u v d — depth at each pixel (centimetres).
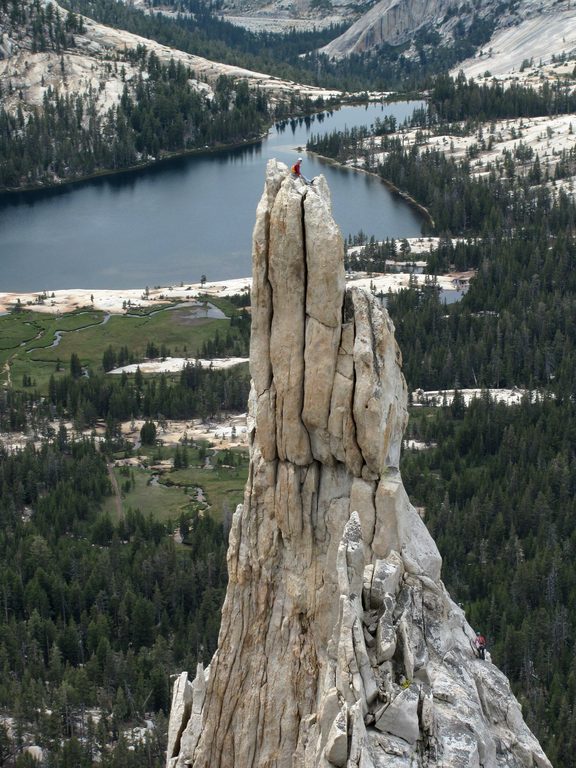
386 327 7706
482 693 7656
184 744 8812
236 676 8119
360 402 7494
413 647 7275
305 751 7556
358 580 7356
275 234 7512
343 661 6956
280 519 7900
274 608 8025
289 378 7675
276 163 7794
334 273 7431
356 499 7694
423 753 6769
